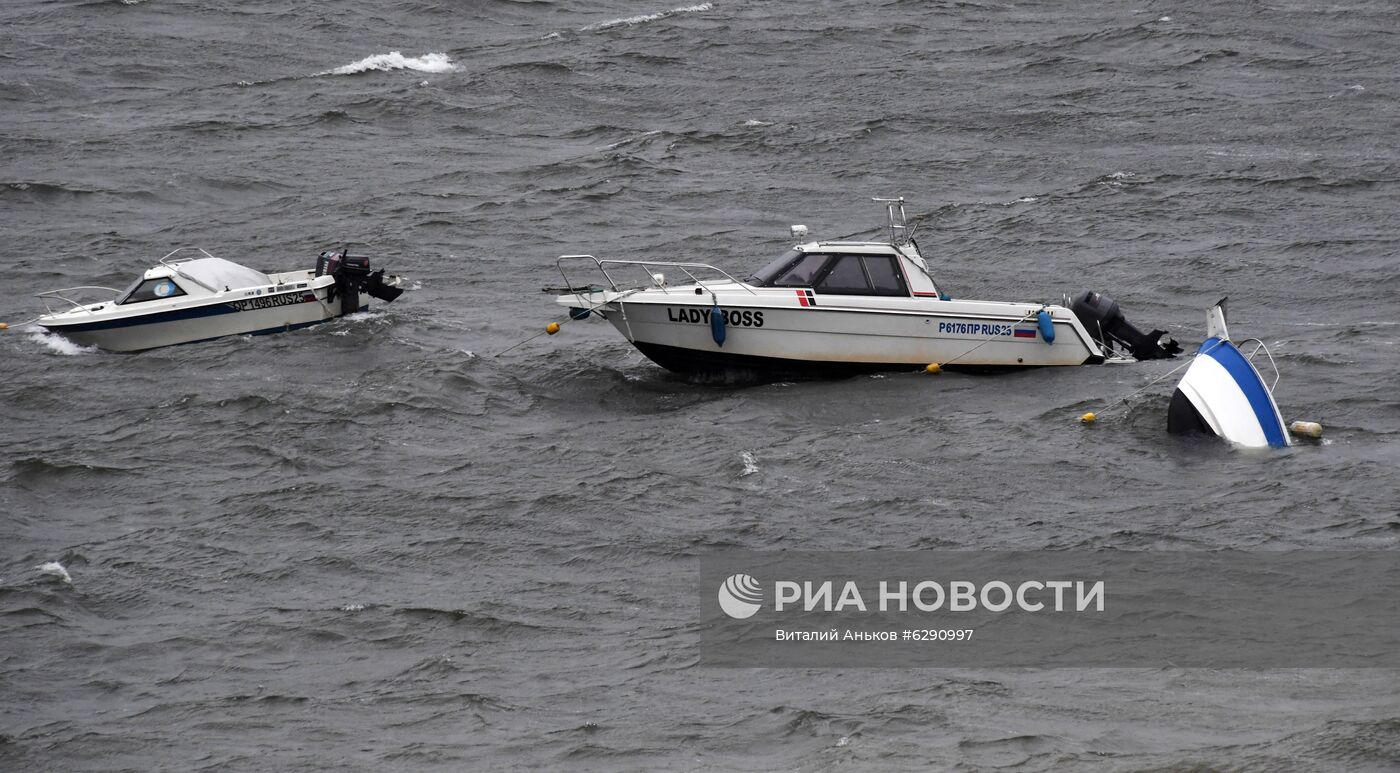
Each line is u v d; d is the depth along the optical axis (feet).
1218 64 553.64
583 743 140.26
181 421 242.17
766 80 561.02
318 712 148.66
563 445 229.04
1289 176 415.44
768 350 259.80
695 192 425.69
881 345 262.88
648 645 161.27
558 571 182.19
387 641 164.45
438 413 246.27
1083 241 368.89
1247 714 140.26
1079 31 620.49
